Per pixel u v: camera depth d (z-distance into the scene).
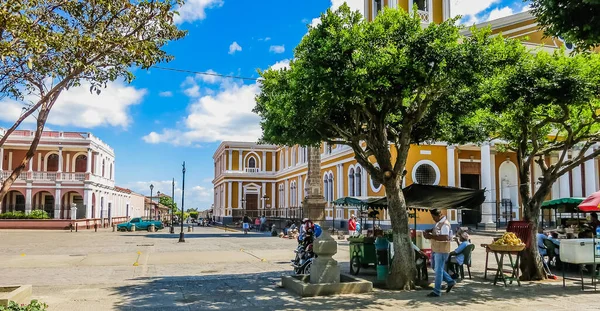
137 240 28.95
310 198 26.91
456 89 9.84
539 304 8.69
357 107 10.09
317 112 9.91
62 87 7.41
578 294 9.66
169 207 117.50
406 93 9.48
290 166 58.72
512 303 8.77
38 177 49.81
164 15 7.89
